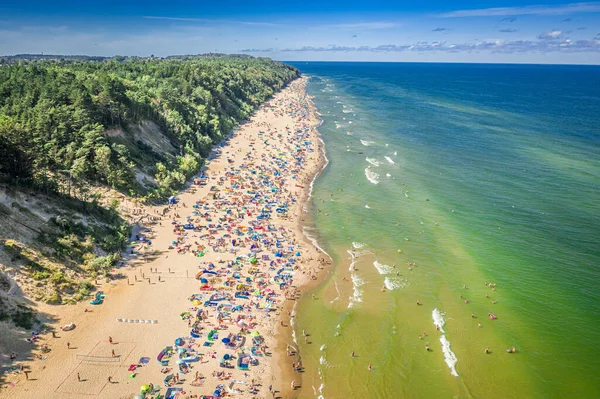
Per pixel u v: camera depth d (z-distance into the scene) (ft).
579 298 183.83
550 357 153.07
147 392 131.85
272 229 246.47
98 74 387.75
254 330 164.45
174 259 206.39
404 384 142.51
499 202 281.54
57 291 167.32
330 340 162.50
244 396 135.03
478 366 149.79
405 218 263.90
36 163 218.79
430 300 186.19
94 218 215.31
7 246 168.25
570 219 254.27
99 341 150.71
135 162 279.08
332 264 215.31
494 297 186.91
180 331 159.53
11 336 143.54
